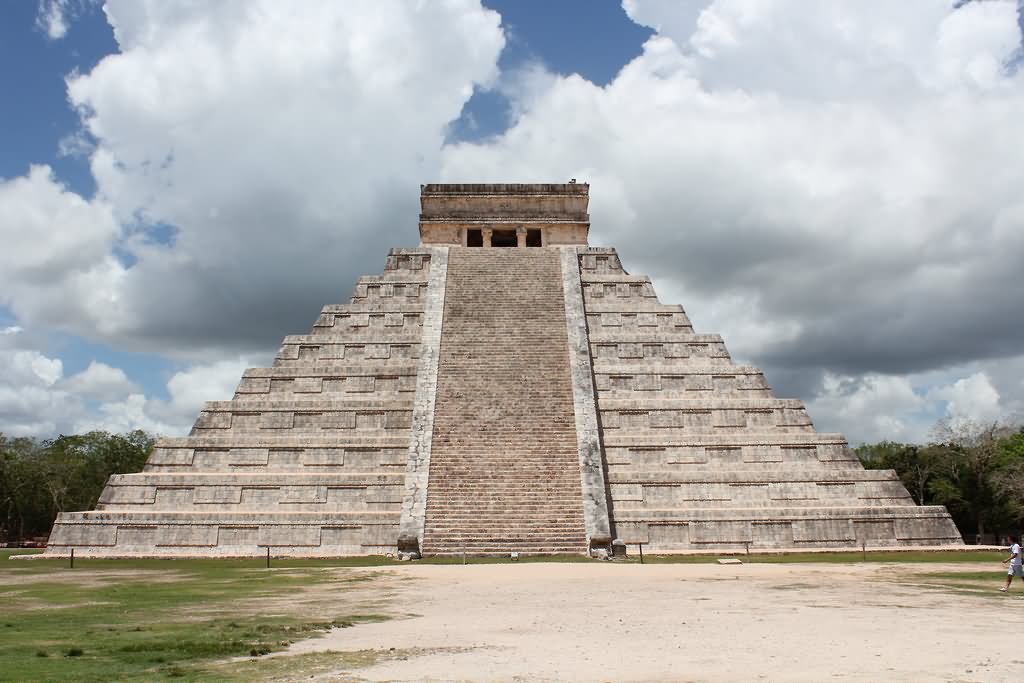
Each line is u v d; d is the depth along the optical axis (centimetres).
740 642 1148
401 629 1305
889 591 1848
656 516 3331
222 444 3588
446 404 3478
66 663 1027
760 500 3512
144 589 1970
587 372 3631
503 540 2930
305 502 3378
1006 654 1038
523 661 1015
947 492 6122
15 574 2439
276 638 1224
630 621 1374
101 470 7175
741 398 3869
